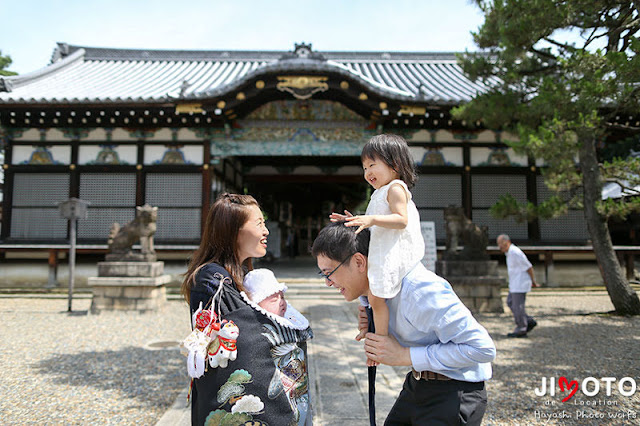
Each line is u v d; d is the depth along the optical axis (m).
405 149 1.64
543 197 12.40
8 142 12.12
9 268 11.89
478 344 1.38
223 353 1.39
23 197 12.03
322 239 1.60
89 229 11.97
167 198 12.12
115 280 8.18
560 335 6.28
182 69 17.53
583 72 5.84
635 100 6.10
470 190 12.37
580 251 12.08
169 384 4.29
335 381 4.29
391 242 1.49
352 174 17.31
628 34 6.14
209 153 12.27
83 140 12.18
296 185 21.48
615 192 13.47
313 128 12.51
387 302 1.55
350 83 11.14
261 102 12.36
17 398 3.85
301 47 11.75
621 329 6.64
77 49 18.44
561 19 6.10
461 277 8.49
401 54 18.97
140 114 11.62
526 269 6.17
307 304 9.12
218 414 1.39
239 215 1.66
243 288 1.61
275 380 1.45
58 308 8.95
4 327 6.97
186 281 1.63
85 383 4.29
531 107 6.91
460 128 12.53
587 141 7.96
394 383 4.25
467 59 8.59
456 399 1.49
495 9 7.16
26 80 13.55
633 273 12.38
